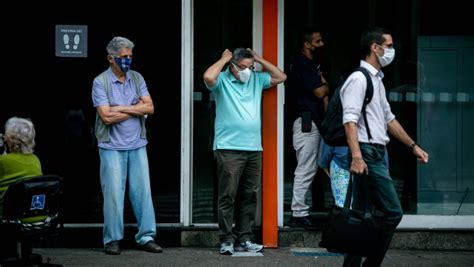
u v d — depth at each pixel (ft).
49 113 28.89
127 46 27.09
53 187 23.08
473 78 29.78
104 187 27.37
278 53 28.91
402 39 29.63
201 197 29.22
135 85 27.68
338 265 26.45
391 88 29.78
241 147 27.12
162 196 29.12
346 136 22.86
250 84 27.61
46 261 26.40
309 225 29.04
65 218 29.01
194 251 28.17
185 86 28.91
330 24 29.43
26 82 28.78
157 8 28.94
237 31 29.07
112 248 27.48
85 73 28.91
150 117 29.04
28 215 22.65
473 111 29.81
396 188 29.89
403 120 29.78
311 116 28.96
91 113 28.96
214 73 26.86
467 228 29.45
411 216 29.58
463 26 29.63
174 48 29.01
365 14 29.50
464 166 29.91
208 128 29.19
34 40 28.78
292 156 29.43
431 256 27.99
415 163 29.86
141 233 27.91
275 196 28.53
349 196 22.85
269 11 28.53
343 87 23.12
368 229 22.58
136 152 27.58
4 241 23.20
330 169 24.86
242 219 27.99
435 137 29.94
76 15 28.89
